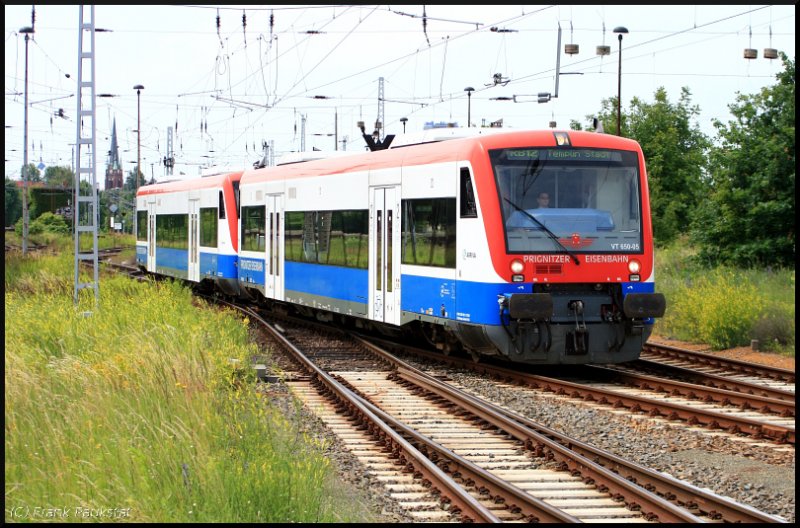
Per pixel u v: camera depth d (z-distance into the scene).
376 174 19.73
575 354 15.91
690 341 22.05
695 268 30.64
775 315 20.64
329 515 7.90
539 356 15.75
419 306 17.80
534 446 10.84
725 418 11.84
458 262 16.38
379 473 9.85
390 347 20.62
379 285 19.62
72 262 39.94
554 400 14.18
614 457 9.77
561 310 15.90
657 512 8.16
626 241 16.20
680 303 22.91
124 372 12.29
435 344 18.61
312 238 23.47
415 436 11.12
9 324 16.39
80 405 10.55
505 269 15.51
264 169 28.06
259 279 27.91
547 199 15.91
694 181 42.84
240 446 9.61
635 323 16.11
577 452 10.55
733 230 30.30
